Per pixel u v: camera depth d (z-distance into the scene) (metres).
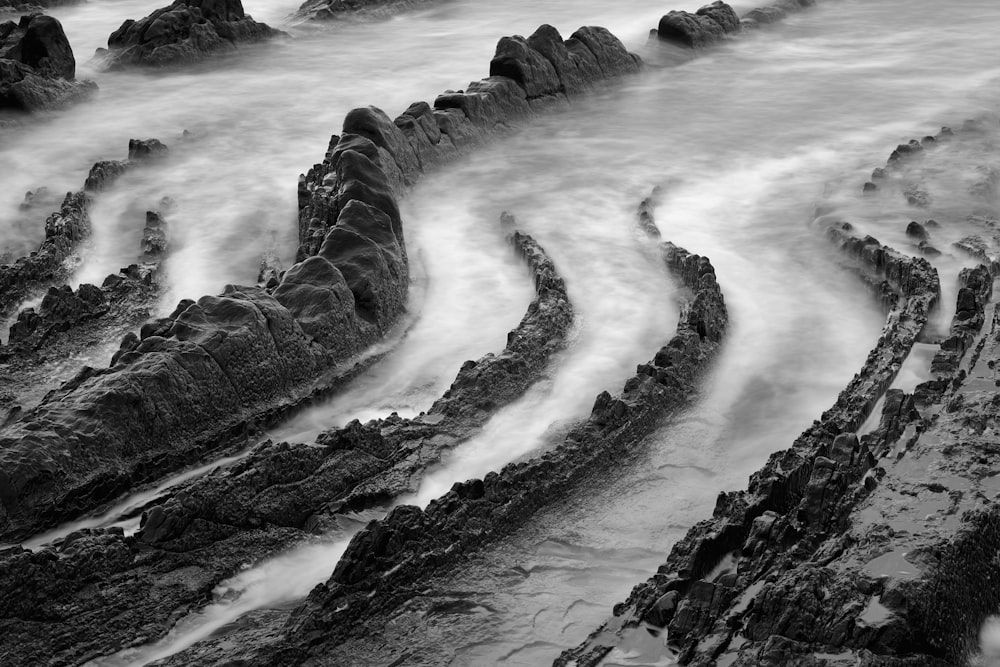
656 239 27.19
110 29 52.53
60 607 14.44
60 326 22.83
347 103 40.56
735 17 48.22
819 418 19.05
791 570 13.22
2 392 20.83
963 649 12.61
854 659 11.96
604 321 23.11
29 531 16.38
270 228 28.89
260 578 15.54
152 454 18.00
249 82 43.09
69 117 38.84
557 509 16.75
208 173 33.34
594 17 53.06
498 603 14.84
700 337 21.28
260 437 19.36
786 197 30.38
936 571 12.80
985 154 32.50
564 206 30.02
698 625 13.12
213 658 13.63
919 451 15.55
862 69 43.59
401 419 18.69
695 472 17.75
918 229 26.17
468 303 24.39
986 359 19.06
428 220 29.22
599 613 14.63
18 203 31.77
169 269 26.47
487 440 18.77
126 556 15.16
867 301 23.67
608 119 37.72
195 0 46.88
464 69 44.84
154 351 18.86
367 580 14.67
